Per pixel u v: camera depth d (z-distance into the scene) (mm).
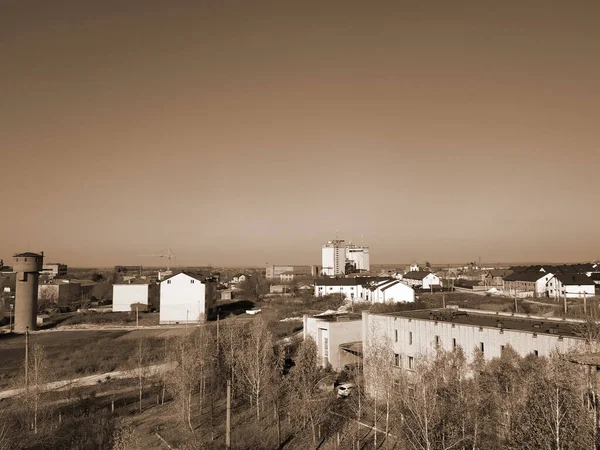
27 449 37594
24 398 44719
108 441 39000
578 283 130875
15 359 74875
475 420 27875
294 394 41625
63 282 156000
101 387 57812
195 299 111500
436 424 28047
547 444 22188
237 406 48250
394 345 48750
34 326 106250
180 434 40125
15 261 104938
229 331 62031
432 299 131375
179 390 44750
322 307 132875
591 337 33594
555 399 23000
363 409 42031
